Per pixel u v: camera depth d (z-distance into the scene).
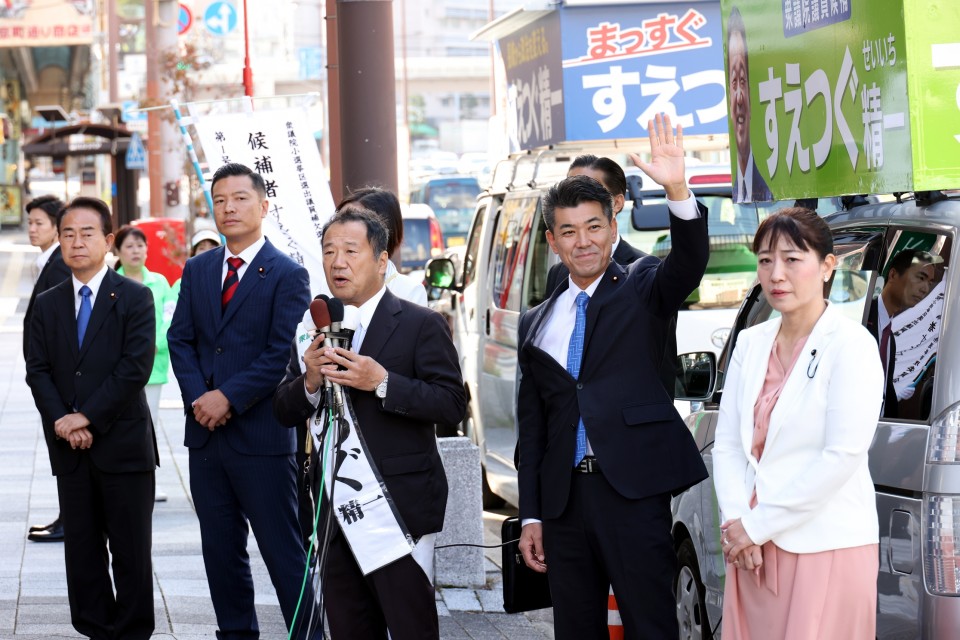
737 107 4.82
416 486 4.31
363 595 4.38
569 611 4.29
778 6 4.35
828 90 3.97
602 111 7.77
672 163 4.09
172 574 7.03
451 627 6.35
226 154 7.43
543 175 8.47
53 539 7.71
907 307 3.97
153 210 22.22
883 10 3.59
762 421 3.67
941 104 3.47
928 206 4.08
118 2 35.94
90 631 5.57
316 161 7.51
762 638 3.64
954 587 3.58
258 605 6.54
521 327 4.52
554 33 7.86
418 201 35.22
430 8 97.69
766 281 3.64
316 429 4.34
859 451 3.46
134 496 5.49
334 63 9.44
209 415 5.32
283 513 5.41
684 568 5.50
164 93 20.55
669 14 7.74
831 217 4.75
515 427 8.21
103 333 5.50
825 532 3.53
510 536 4.84
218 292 5.52
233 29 24.14
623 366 4.23
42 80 72.06
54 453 5.50
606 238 4.29
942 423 3.66
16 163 61.88
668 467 4.19
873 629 3.58
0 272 33.22
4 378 16.11
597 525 4.19
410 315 4.45
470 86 61.06
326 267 4.41
